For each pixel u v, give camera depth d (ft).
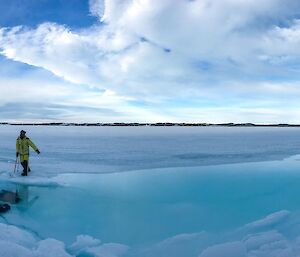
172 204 27.12
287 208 26.00
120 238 20.70
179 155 56.08
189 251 18.70
